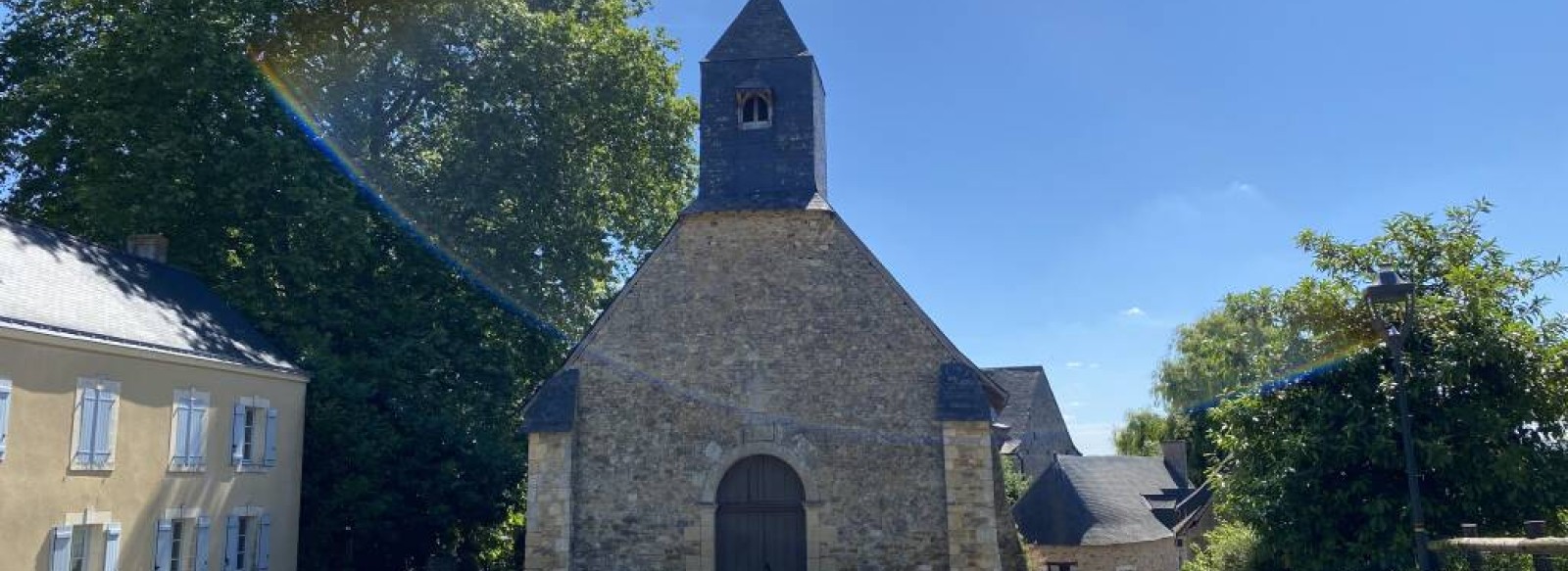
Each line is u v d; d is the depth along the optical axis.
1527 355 13.23
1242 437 14.86
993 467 17.20
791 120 19.05
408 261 23.52
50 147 22.08
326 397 21.61
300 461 21.31
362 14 24.97
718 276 17.94
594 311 26.03
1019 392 55.06
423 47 24.39
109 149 21.23
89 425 16.16
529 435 17.16
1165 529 37.44
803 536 17.03
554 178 24.78
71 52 22.97
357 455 21.16
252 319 22.16
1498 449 13.23
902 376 17.25
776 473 17.33
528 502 16.88
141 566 17.05
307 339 21.75
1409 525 13.20
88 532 16.17
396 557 23.91
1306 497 14.00
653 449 17.36
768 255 17.95
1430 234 14.72
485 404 23.02
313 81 24.44
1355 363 13.88
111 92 21.19
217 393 19.06
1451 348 13.33
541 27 24.73
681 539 16.98
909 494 16.78
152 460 17.41
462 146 23.80
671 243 18.20
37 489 15.16
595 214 25.48
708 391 17.48
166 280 20.64
